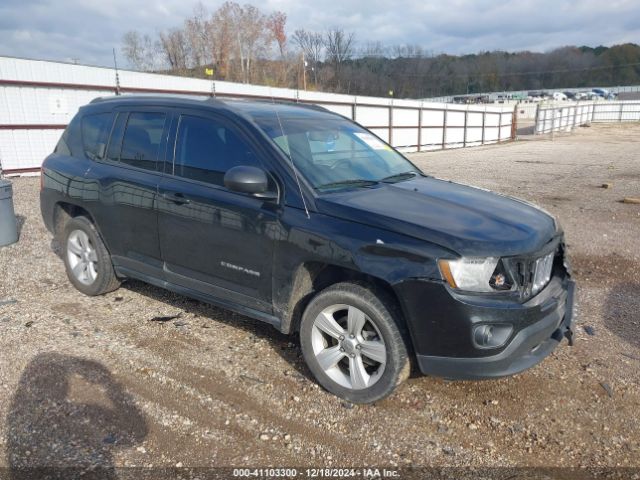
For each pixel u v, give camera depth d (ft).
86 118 17.40
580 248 24.67
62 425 10.53
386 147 16.33
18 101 47.03
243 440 10.28
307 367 13.10
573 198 39.11
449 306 10.11
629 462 9.92
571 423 11.07
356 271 11.13
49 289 18.03
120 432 10.39
